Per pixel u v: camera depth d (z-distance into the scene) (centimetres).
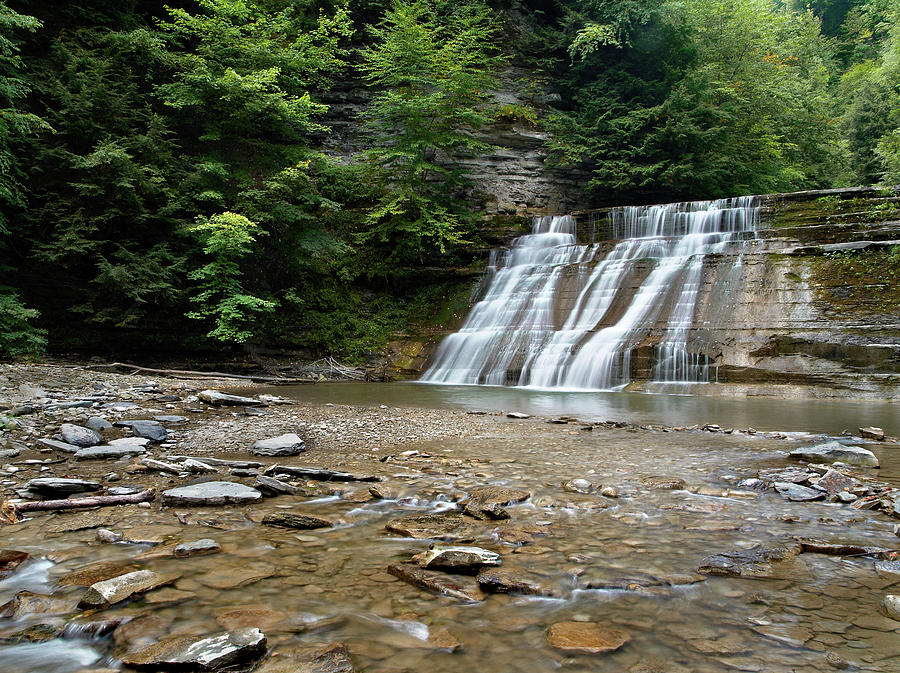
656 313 1567
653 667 200
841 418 901
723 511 399
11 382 916
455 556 291
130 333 1714
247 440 665
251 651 203
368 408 998
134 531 346
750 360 1288
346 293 2078
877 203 1700
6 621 231
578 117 2662
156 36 1964
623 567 293
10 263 1616
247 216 1844
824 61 4441
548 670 198
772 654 209
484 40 2758
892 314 1272
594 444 670
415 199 2166
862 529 360
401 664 202
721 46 2838
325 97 2680
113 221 1645
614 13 2559
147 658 199
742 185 2598
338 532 352
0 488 436
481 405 1094
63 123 1623
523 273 2025
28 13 1805
